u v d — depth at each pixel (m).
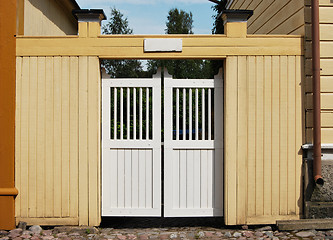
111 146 5.03
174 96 6.30
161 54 4.87
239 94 4.92
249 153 4.93
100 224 5.48
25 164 4.89
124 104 5.80
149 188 5.03
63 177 4.88
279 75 4.96
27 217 4.89
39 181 4.89
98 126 4.90
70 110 4.89
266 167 4.94
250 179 4.93
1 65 4.84
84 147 4.88
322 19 4.95
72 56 4.90
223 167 5.05
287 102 4.96
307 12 4.96
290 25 5.46
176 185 5.03
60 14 8.22
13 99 4.86
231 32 4.92
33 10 6.15
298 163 4.96
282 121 4.96
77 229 4.80
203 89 5.08
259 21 7.11
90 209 4.87
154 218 5.90
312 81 4.90
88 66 4.89
